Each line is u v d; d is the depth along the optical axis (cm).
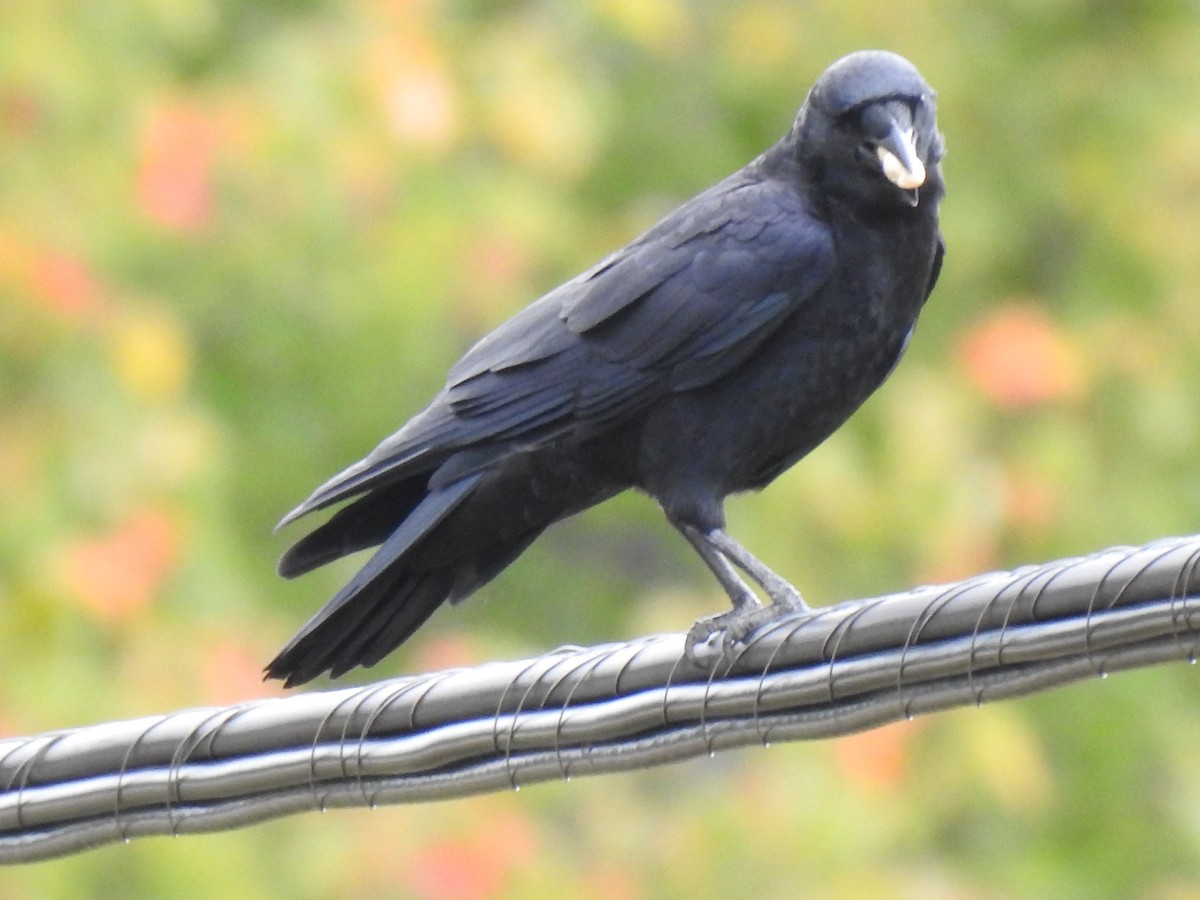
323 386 1444
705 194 900
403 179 1391
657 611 1405
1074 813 1442
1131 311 1486
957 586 666
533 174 1435
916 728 1330
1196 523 1436
